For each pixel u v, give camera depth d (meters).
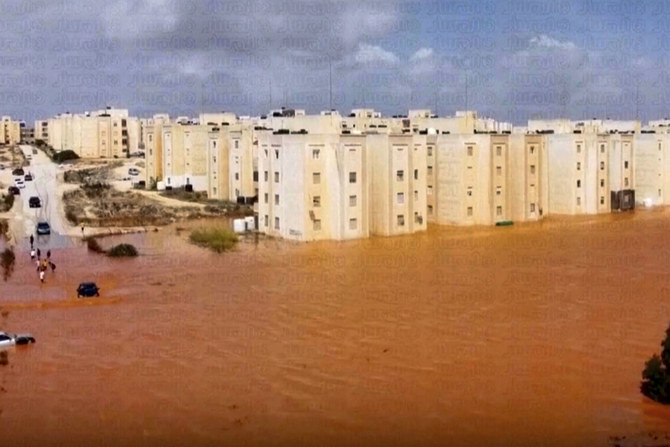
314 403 37.75
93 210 115.31
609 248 85.50
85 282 64.56
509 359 44.34
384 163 93.69
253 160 128.62
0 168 193.25
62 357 45.28
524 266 74.00
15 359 44.91
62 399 38.47
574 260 77.44
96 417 36.19
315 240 90.62
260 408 37.16
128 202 126.06
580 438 33.22
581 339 48.31
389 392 39.19
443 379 41.03
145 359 44.88
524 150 108.44
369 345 47.41
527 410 36.56
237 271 71.75
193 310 56.62
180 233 97.44
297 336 49.53
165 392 39.41
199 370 42.84
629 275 69.44
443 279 67.62
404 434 33.97
